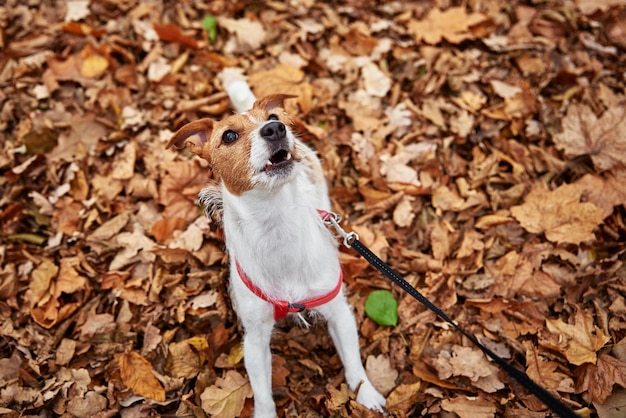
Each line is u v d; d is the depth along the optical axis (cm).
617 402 64
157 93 101
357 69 103
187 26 110
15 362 72
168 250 80
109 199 88
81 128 96
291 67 101
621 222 80
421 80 100
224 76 102
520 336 71
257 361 66
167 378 70
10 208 85
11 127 97
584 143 88
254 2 114
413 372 70
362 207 87
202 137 64
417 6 114
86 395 69
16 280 79
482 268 79
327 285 64
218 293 77
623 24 106
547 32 108
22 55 106
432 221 85
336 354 73
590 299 74
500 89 98
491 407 65
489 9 111
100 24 112
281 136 56
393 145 93
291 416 68
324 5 113
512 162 89
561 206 81
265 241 61
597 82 99
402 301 76
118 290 78
